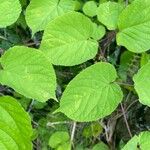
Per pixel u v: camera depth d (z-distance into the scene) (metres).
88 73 0.38
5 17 0.39
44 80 0.36
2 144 0.36
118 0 0.48
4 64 0.37
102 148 0.47
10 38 0.48
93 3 0.45
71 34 0.39
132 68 0.48
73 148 0.47
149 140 0.39
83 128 0.48
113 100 0.38
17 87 0.36
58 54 0.39
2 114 0.36
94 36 0.41
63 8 0.44
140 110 0.49
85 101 0.37
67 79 0.49
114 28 0.41
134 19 0.40
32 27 0.42
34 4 0.43
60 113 0.48
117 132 0.50
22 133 0.36
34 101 0.47
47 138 0.48
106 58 0.48
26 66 0.36
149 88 0.38
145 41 0.40
